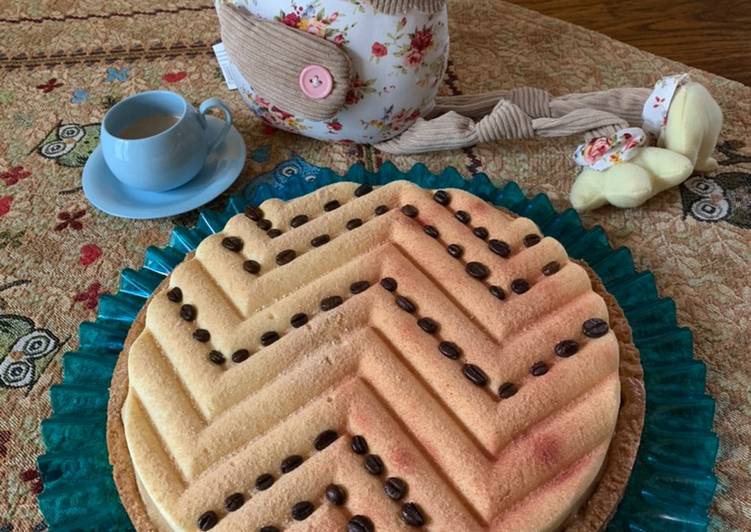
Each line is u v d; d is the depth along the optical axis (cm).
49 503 53
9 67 96
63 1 106
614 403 51
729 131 82
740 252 70
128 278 67
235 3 72
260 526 46
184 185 77
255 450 49
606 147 73
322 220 63
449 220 62
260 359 53
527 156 81
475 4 103
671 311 62
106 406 58
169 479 49
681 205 75
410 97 76
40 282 71
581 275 58
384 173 75
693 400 56
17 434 60
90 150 84
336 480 48
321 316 55
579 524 48
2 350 65
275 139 84
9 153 84
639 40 100
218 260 60
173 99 76
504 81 90
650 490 52
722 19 101
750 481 54
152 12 104
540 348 53
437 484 47
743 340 63
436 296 56
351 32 69
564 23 99
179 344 55
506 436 49
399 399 51
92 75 94
